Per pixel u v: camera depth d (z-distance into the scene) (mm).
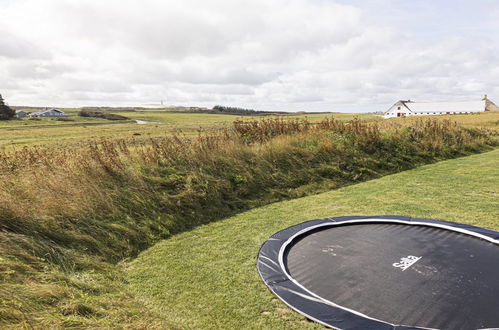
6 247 3105
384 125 11023
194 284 3021
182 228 4633
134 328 2195
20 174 4785
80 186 4617
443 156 9703
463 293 2555
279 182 6375
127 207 4660
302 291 2725
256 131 8102
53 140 22141
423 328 2150
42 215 3877
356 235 3908
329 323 2291
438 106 71375
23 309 2160
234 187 5895
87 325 2109
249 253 3645
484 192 5773
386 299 2520
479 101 69250
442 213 4723
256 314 2506
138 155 5891
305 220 4691
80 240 3779
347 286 2748
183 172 5777
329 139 8211
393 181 6891
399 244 3578
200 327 2379
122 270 3395
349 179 7078
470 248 3424
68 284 2801
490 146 12008
